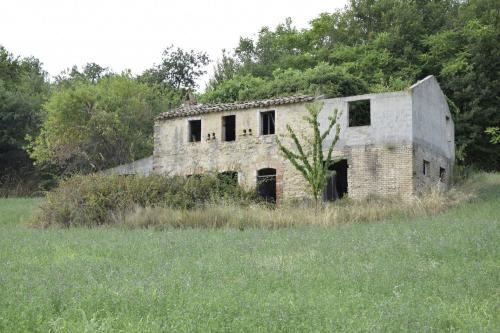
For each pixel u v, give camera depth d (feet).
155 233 64.03
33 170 155.02
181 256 44.78
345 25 170.60
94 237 59.88
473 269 37.76
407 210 75.31
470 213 70.13
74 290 29.91
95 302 27.50
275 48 181.27
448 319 26.50
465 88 138.72
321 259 42.34
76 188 85.81
